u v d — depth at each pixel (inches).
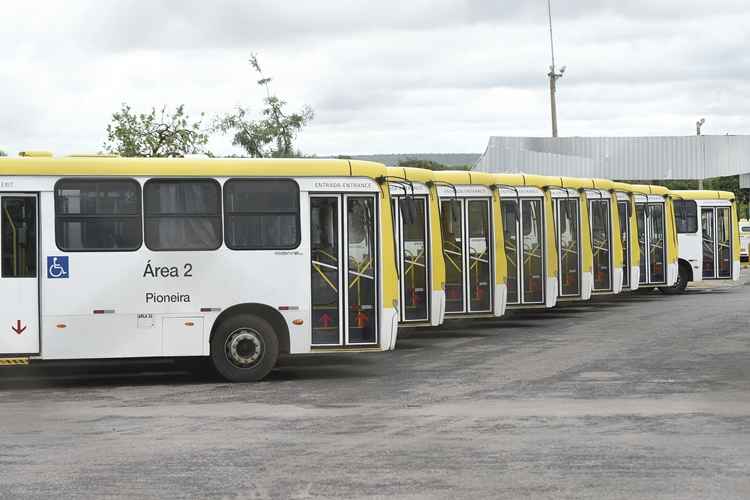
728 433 452.4
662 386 598.9
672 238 1328.7
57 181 625.0
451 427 473.7
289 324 644.7
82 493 353.4
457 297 912.3
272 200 644.7
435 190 827.4
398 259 813.2
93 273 625.3
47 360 625.9
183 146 1355.8
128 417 516.4
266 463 399.2
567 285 1070.4
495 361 733.9
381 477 372.8
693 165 1972.2
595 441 436.5
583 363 711.1
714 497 340.2
